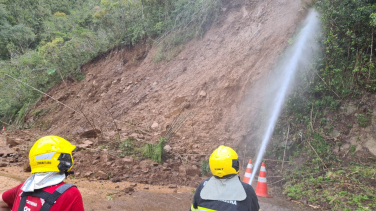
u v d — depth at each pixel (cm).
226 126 861
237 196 218
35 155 209
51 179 207
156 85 1223
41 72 1878
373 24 638
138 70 1401
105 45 1689
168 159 719
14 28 3105
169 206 493
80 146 766
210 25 1302
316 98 738
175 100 1061
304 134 689
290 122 725
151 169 659
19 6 3716
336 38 723
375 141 612
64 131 1243
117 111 1194
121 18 1666
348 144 635
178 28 1403
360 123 643
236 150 754
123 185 589
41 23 3469
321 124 688
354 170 575
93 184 588
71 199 206
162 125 999
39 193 202
